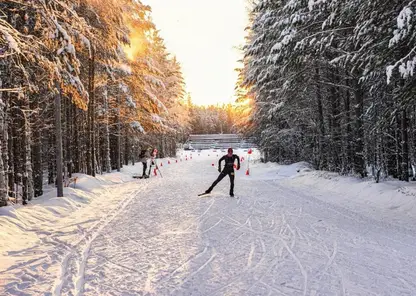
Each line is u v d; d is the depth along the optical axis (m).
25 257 5.41
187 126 54.53
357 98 13.66
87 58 15.30
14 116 10.76
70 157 15.32
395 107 10.01
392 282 4.18
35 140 12.88
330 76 16.52
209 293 3.93
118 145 23.89
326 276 4.39
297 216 8.34
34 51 7.40
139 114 26.06
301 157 23.91
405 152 11.83
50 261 5.21
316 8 11.23
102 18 13.66
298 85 16.95
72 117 17.17
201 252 5.53
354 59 9.81
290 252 5.44
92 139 17.05
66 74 9.33
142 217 8.55
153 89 26.41
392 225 7.40
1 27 6.01
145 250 5.71
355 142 14.88
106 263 5.07
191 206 9.95
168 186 15.36
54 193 11.45
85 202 10.96
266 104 24.27
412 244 5.88
